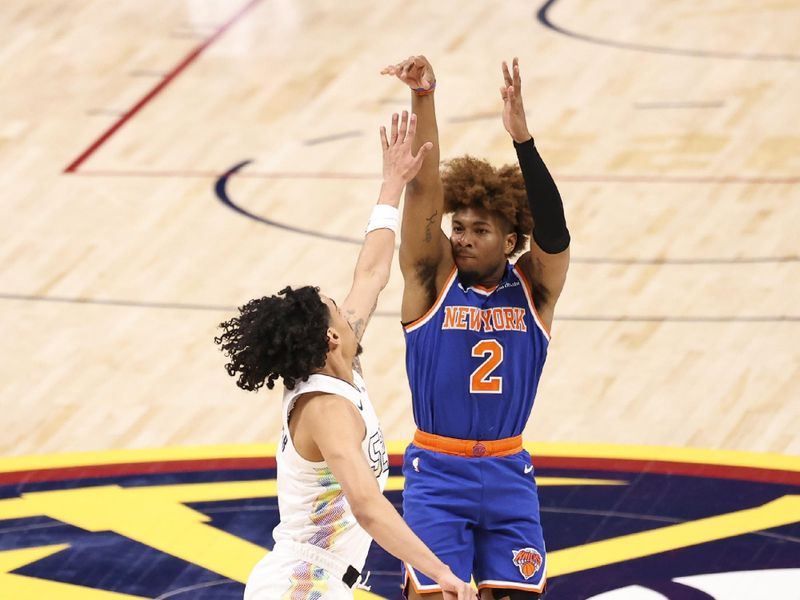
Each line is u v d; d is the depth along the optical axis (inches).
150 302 1286.9
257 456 1018.1
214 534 886.4
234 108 1736.0
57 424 1078.4
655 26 1936.5
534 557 656.4
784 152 1562.5
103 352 1196.5
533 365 669.9
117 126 1694.1
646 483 957.2
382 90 1771.7
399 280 1306.6
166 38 1956.2
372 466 580.1
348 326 590.6
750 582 810.2
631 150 1576.0
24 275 1347.2
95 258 1378.0
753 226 1393.9
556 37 1904.5
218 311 1263.5
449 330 659.4
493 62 1830.7
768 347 1168.2
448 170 678.5
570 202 1454.2
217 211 1471.5
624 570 829.8
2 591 807.7
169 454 1023.6
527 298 668.1
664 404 1084.5
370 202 1483.8
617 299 1258.0
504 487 656.4
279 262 1353.3
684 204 1443.2
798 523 892.0
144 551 862.5
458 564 649.0
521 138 636.1
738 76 1759.4
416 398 670.5
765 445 1021.2
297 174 1561.3
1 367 1173.1
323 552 577.9
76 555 857.5
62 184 1545.3
